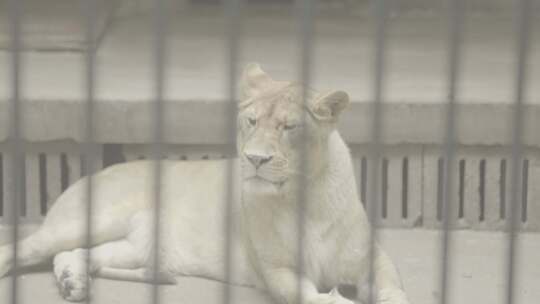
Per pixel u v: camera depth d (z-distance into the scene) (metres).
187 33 11.75
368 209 8.82
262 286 7.57
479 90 9.07
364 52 10.84
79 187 8.08
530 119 8.63
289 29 12.02
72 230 7.77
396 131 8.70
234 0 4.33
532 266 8.12
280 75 9.62
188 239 7.88
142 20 12.28
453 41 4.39
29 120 8.66
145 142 8.73
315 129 6.85
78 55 10.43
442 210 8.90
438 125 8.68
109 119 8.66
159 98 4.45
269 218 7.11
